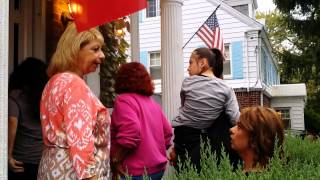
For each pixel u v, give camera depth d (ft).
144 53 61.31
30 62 9.95
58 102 7.27
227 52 58.70
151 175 10.03
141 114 10.00
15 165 9.53
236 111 11.42
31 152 9.70
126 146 9.68
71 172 7.13
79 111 7.16
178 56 16.80
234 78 58.13
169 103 16.62
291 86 78.69
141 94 10.37
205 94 11.33
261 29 57.06
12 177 9.80
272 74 83.46
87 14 8.21
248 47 57.72
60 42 7.93
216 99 11.30
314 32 53.57
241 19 57.77
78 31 7.91
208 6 58.34
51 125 7.36
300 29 53.98
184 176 6.98
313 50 57.31
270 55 75.92
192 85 11.59
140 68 10.47
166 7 16.76
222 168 6.73
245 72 57.72
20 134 9.68
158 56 60.90
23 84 9.78
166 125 11.07
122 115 9.80
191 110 11.37
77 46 7.79
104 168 7.71
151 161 9.99
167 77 16.67
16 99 9.70
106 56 19.11
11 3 16.98
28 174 9.73
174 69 16.67
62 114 7.25
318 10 51.83
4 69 6.02
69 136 7.05
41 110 7.62
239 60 57.98
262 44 62.03
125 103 9.93
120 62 20.62
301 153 11.98
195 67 12.07
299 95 75.92
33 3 17.56
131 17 21.94
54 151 7.31
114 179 9.91
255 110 7.49
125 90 10.27
